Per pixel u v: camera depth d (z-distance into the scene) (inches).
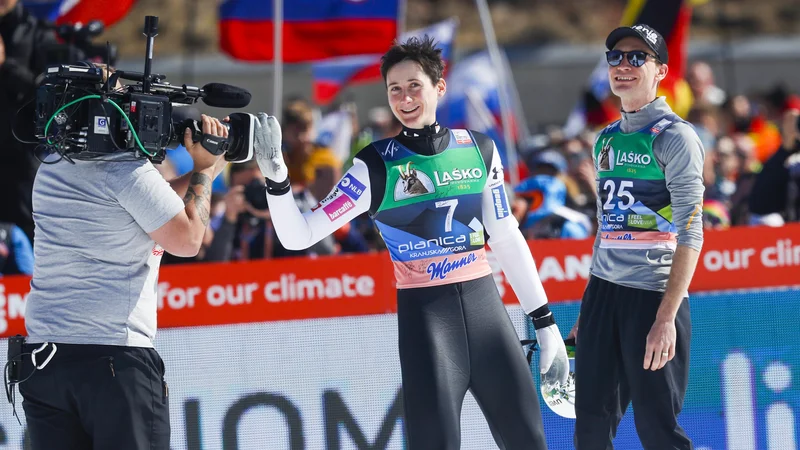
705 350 663.1
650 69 530.3
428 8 2847.0
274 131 502.3
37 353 449.4
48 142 451.5
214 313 666.2
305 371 665.6
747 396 661.3
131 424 448.8
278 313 667.4
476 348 510.6
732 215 983.0
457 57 2201.0
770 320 663.8
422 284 513.7
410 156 513.0
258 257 822.5
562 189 896.3
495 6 2881.4
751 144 1201.4
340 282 667.4
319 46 1149.7
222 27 1140.5
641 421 527.5
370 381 665.6
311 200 863.1
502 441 515.5
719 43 2522.1
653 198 526.3
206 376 664.4
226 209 819.4
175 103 484.1
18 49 836.6
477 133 533.0
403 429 665.0
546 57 2380.7
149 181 454.6
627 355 529.7
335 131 1373.0
